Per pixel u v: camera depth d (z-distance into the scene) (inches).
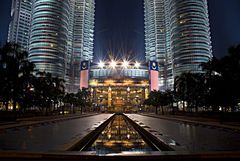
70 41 7332.7
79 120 1723.7
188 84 2428.6
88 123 1357.0
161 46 7603.4
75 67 7253.9
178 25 6633.9
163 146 555.8
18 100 1766.7
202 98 2225.6
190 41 6358.3
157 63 6919.3
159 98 3826.3
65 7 6840.6
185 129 965.8
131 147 581.0
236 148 491.8
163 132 829.8
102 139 736.3
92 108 6461.6
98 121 1582.2
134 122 1482.5
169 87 7091.5
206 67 1766.7
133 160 363.9
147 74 7003.0
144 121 1630.2
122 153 385.1
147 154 373.4
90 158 366.6
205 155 371.2
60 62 6397.6
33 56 6225.4
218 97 1600.6
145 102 5329.7
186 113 2522.1
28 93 1905.8
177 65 6451.8
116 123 1588.3
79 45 7431.1
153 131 864.9
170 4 7081.7
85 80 6678.2
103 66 6943.9
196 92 2362.2
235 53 1462.8
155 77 6766.7
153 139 676.7
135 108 6727.4
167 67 7342.5
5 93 1577.3
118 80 6815.9
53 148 483.5
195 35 6392.7
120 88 6919.3
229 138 661.3
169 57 7322.8
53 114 2696.9
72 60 7283.5
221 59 1540.4
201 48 6299.2
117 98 6860.2
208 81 1758.1
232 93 1501.0
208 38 6643.7
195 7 6589.6
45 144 540.7
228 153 376.2
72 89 6998.0
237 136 713.0
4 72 1549.0
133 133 924.0
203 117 1898.4
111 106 6747.1
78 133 781.9
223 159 365.1
